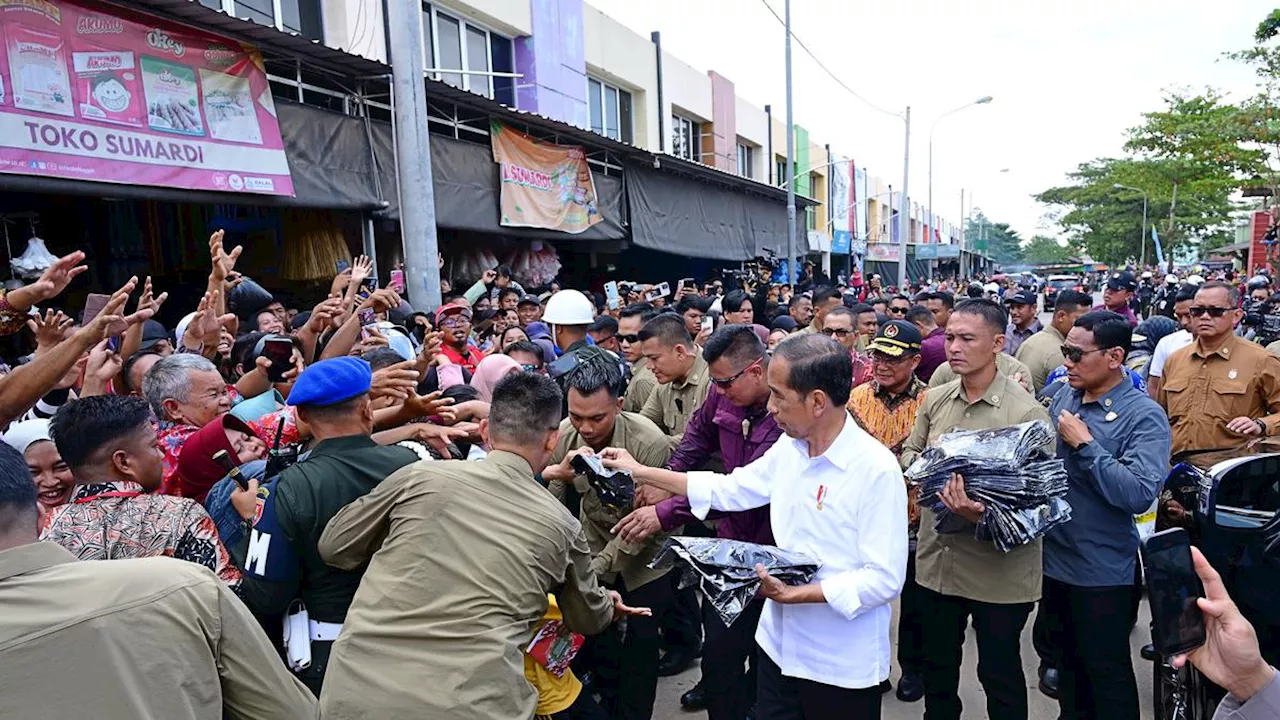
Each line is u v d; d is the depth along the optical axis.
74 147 4.19
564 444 3.41
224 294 4.27
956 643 3.11
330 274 6.74
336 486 2.30
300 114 5.72
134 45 4.51
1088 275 48.16
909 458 3.37
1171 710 2.76
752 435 3.11
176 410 3.04
